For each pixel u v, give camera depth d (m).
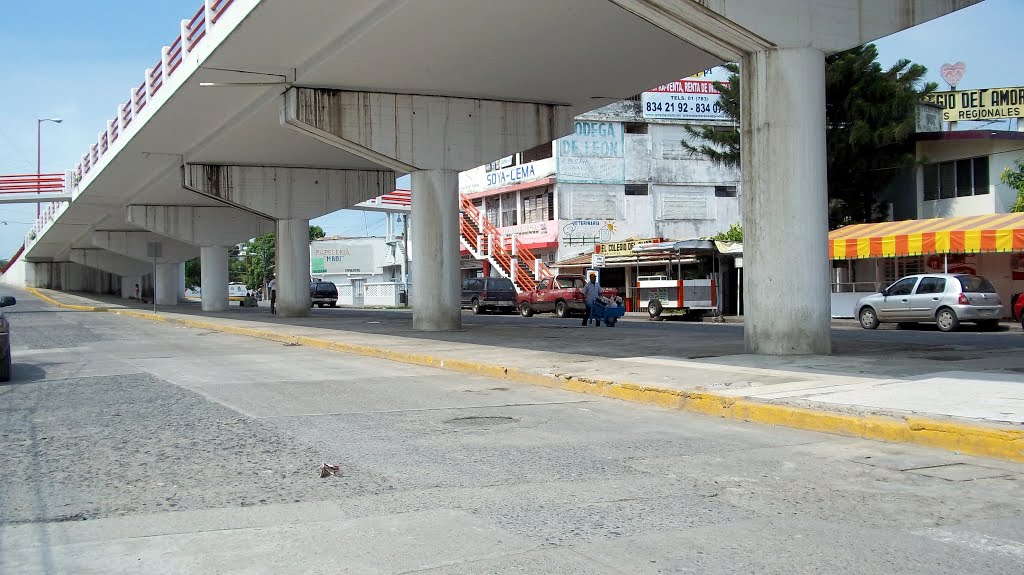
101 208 46.25
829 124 34.72
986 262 28.50
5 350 13.02
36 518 5.36
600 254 38.81
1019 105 40.69
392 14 16.39
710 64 20.62
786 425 8.52
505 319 34.78
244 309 51.72
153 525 5.18
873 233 29.22
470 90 22.59
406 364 15.91
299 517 5.34
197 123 26.83
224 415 9.52
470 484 6.15
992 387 9.34
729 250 32.38
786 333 13.33
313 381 13.05
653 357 14.12
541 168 48.34
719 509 5.42
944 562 4.35
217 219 45.88
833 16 13.31
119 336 25.20
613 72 21.14
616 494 5.83
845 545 4.65
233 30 17.81
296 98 21.53
